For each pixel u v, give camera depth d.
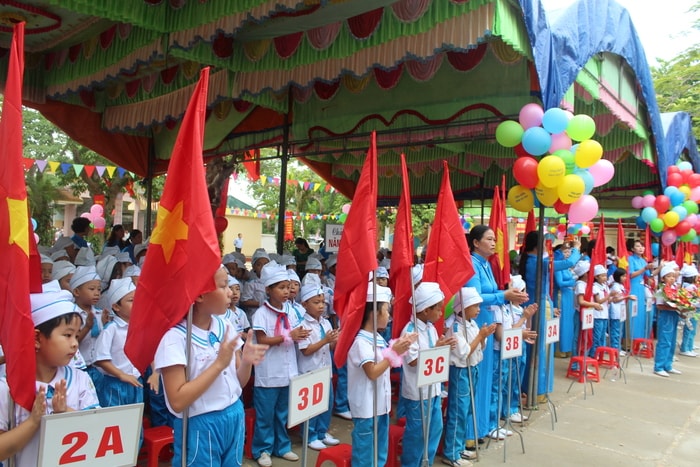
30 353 2.07
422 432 4.00
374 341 3.61
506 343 4.82
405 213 4.16
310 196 27.75
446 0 5.04
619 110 7.81
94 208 15.60
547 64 5.41
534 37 5.10
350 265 3.71
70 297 2.35
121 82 9.42
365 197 3.68
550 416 6.07
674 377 8.21
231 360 2.68
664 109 17.22
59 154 19.30
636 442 5.39
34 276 2.74
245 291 6.68
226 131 10.05
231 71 7.60
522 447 4.95
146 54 6.39
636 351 9.87
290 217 24.25
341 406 5.81
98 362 3.78
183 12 5.73
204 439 2.62
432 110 7.63
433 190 14.08
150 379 3.18
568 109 6.20
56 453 1.98
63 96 8.98
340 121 8.67
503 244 5.53
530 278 6.18
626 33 7.47
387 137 8.67
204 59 6.66
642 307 10.09
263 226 36.53
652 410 6.49
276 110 8.62
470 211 20.16
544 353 6.28
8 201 2.10
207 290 2.52
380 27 5.66
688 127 11.15
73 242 7.56
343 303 3.80
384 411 3.84
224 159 10.62
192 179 2.59
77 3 5.16
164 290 2.62
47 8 6.52
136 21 5.57
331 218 25.11
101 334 3.86
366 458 3.69
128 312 3.95
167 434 4.09
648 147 9.43
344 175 13.88
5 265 2.11
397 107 7.99
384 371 3.61
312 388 3.03
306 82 6.64
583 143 5.62
